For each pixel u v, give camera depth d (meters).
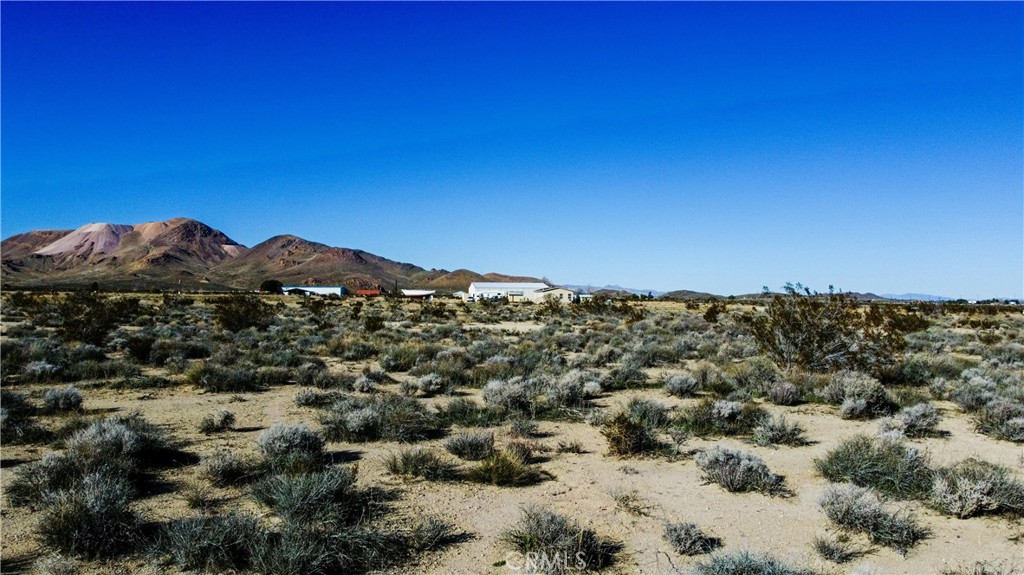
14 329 33.94
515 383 16.39
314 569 6.33
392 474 9.82
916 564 6.87
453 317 61.72
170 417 13.87
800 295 21.05
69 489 8.12
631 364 21.06
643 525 7.92
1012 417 13.48
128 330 36.03
